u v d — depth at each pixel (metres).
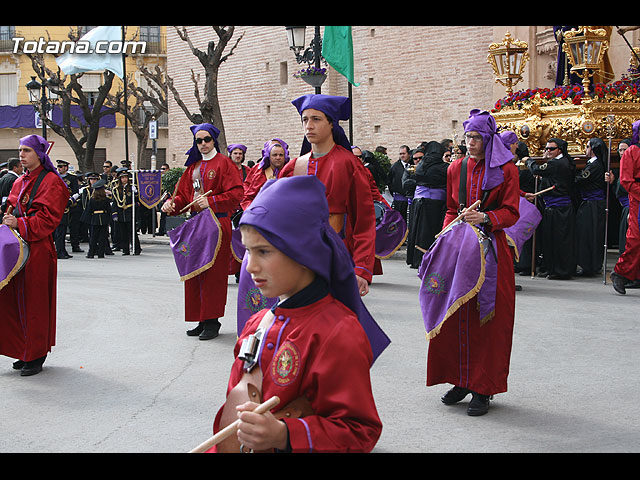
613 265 14.51
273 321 2.79
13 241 7.03
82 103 32.16
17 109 45.03
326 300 2.75
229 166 8.88
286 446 2.46
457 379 5.94
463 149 13.58
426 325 5.98
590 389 6.50
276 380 2.67
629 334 8.49
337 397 2.58
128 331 9.12
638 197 11.03
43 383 6.91
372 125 25.14
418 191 14.55
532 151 14.69
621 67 17.20
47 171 7.43
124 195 19.02
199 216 8.62
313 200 2.68
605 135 14.06
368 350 2.71
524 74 19.86
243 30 28.50
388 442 5.25
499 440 5.28
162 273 14.77
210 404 6.19
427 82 23.42
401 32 23.97
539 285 12.30
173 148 31.70
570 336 8.42
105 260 17.66
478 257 5.79
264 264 2.65
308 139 5.18
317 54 16.22
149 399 6.36
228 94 29.38
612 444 5.19
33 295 7.14
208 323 8.70
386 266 15.12
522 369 7.13
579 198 13.59
